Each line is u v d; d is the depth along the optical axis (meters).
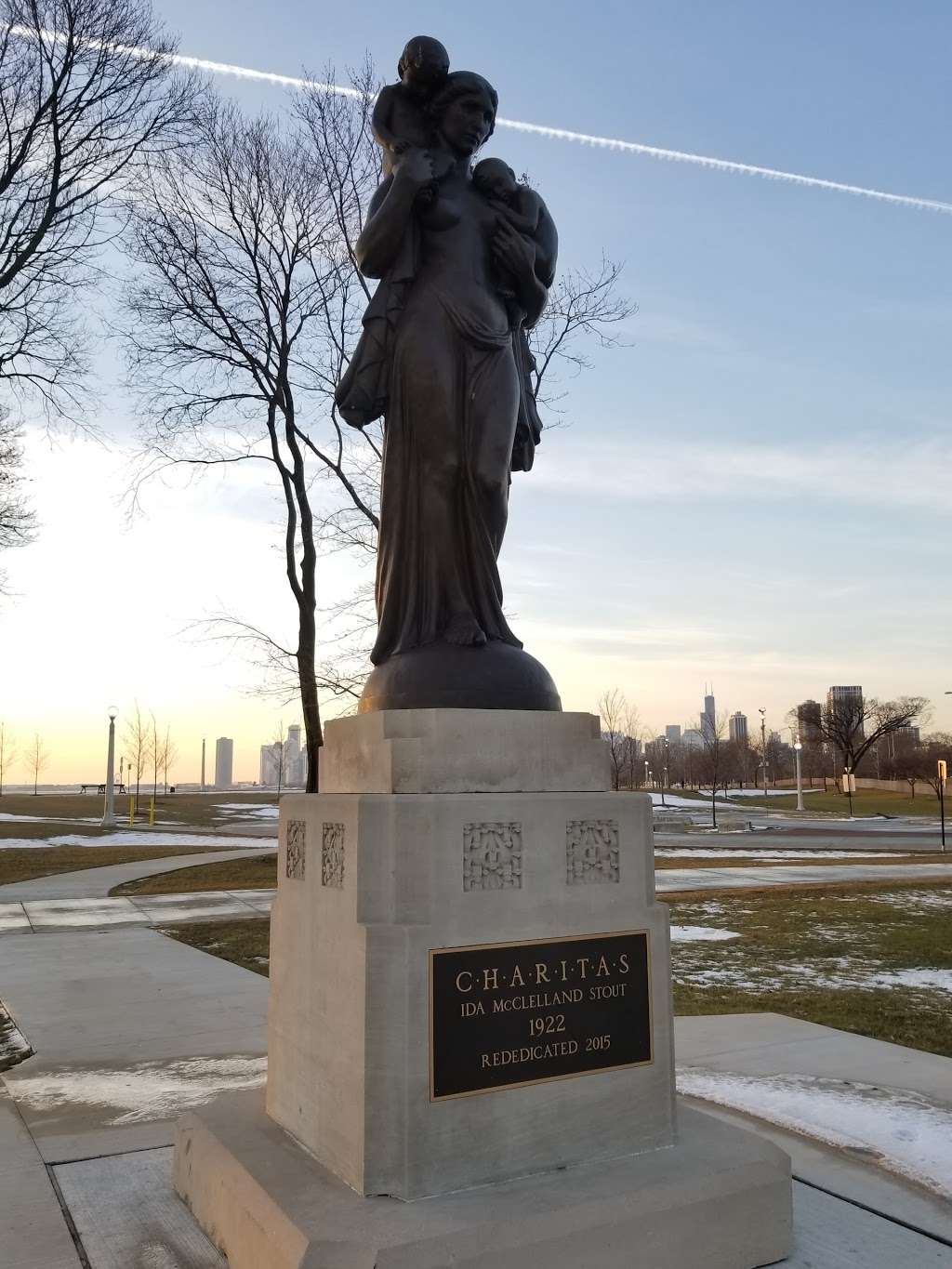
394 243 4.48
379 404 4.62
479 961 3.49
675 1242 3.26
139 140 19.86
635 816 3.94
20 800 71.81
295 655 22.06
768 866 23.44
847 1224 3.79
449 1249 2.95
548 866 3.70
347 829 3.60
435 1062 3.35
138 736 84.50
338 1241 2.93
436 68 4.69
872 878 20.44
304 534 21.72
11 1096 5.73
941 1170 4.37
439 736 3.74
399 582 4.50
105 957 10.94
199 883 18.83
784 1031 7.24
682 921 14.06
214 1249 3.60
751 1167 3.54
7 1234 3.75
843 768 97.31
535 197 4.77
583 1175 3.45
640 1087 3.73
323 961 3.71
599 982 3.73
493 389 4.51
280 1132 3.92
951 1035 7.48
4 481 25.05
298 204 21.25
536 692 4.18
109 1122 5.19
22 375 19.95
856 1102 5.42
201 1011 8.16
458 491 4.49
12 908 15.33
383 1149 3.29
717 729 98.88
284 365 21.38
